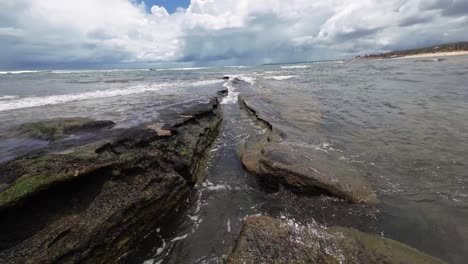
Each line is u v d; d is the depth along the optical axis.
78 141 8.16
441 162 7.97
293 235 4.93
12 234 4.50
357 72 39.34
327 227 5.68
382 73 34.22
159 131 9.09
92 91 23.73
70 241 4.69
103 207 5.39
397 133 10.44
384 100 16.22
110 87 27.42
